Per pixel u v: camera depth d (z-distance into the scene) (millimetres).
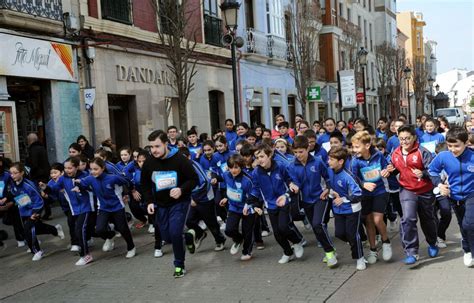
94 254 8375
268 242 8602
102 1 15156
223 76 21516
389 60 44688
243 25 23391
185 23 15523
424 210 6758
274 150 8312
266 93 25297
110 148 12062
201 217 8219
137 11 16672
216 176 9297
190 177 6645
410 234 6629
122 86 15734
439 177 6348
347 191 6551
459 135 6051
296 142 6938
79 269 7484
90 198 7996
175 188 6566
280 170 7020
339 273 6508
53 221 11445
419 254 7156
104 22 14953
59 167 8266
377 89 46500
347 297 5570
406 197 6684
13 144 12148
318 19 26922
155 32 17391
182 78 15531
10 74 12070
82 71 14383
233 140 12320
